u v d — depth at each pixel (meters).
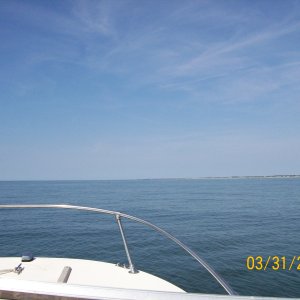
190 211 33.00
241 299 1.38
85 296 1.54
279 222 23.77
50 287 1.62
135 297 1.48
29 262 3.77
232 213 30.78
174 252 13.32
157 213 31.09
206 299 1.40
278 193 67.69
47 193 71.12
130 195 65.25
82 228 20.81
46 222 24.41
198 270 10.53
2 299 1.66
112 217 28.06
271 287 8.81
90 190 90.75
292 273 9.95
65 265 3.68
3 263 3.74
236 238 16.88
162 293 1.47
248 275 9.84
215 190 88.75
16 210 35.12
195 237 17.34
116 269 3.56
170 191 85.00
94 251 13.70
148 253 13.17
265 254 12.97
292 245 14.80
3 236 17.50
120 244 15.14
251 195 61.41
